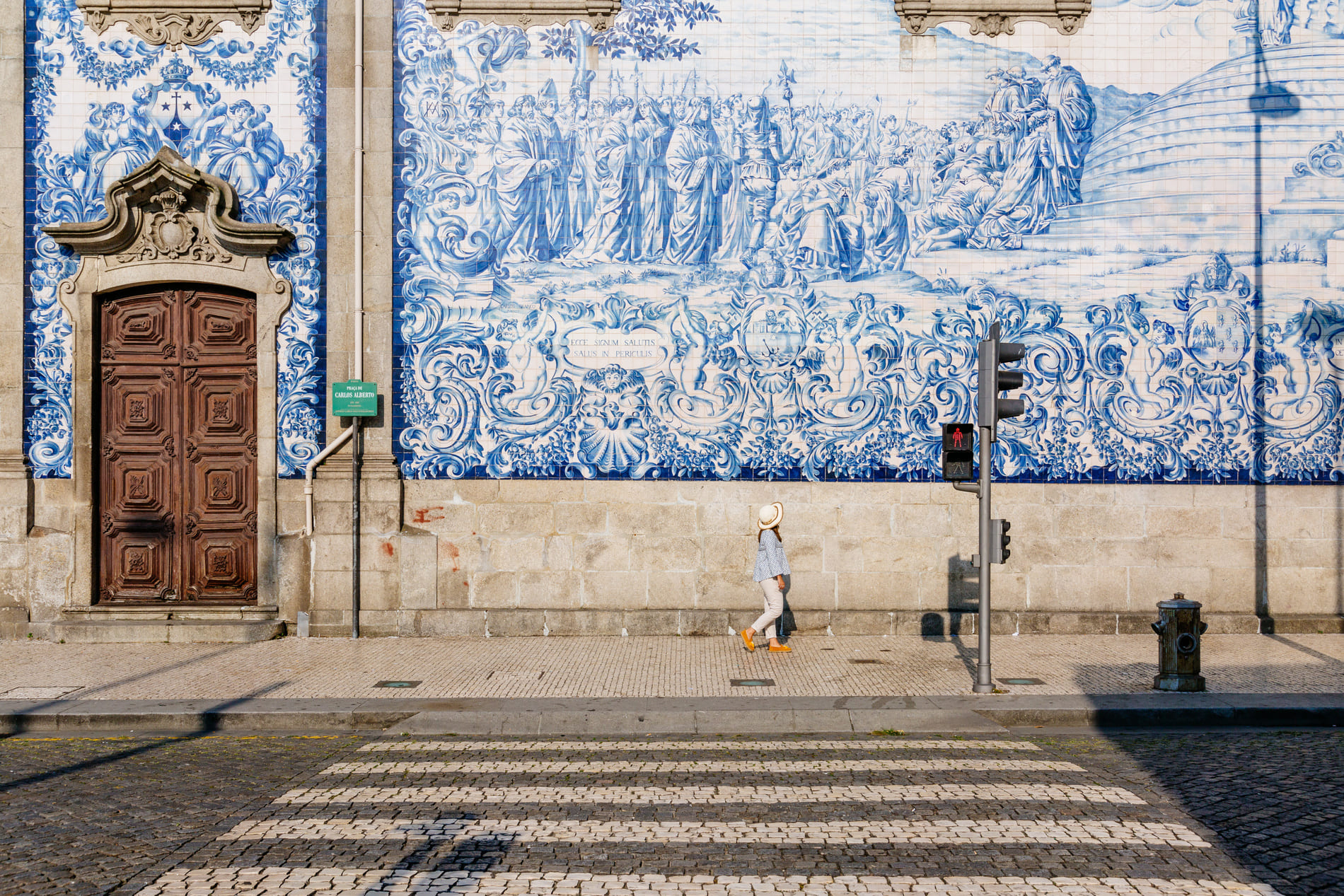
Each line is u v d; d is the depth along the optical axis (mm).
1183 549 11953
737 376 11992
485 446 12031
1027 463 11984
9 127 12062
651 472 12000
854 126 12031
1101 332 11953
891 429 11969
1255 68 11984
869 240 12000
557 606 11992
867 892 4711
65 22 12102
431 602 11953
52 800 6227
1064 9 11969
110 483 12219
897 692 8984
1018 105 12039
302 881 4844
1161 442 11953
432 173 12078
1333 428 11953
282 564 11961
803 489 11961
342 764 7156
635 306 12031
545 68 12094
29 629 11930
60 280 12086
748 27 12062
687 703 8594
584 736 8078
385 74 12062
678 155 12047
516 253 12062
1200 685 8930
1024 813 5895
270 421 12039
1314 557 11930
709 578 11953
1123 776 6707
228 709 8438
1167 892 4691
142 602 12141
